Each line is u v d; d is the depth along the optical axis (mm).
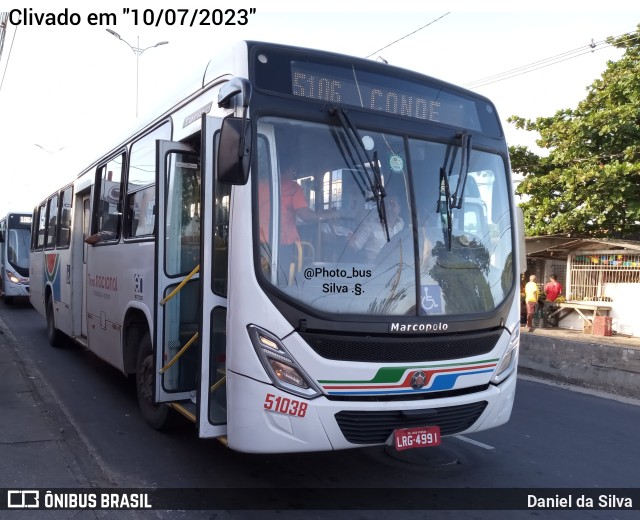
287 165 4117
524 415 7480
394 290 4234
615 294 17562
